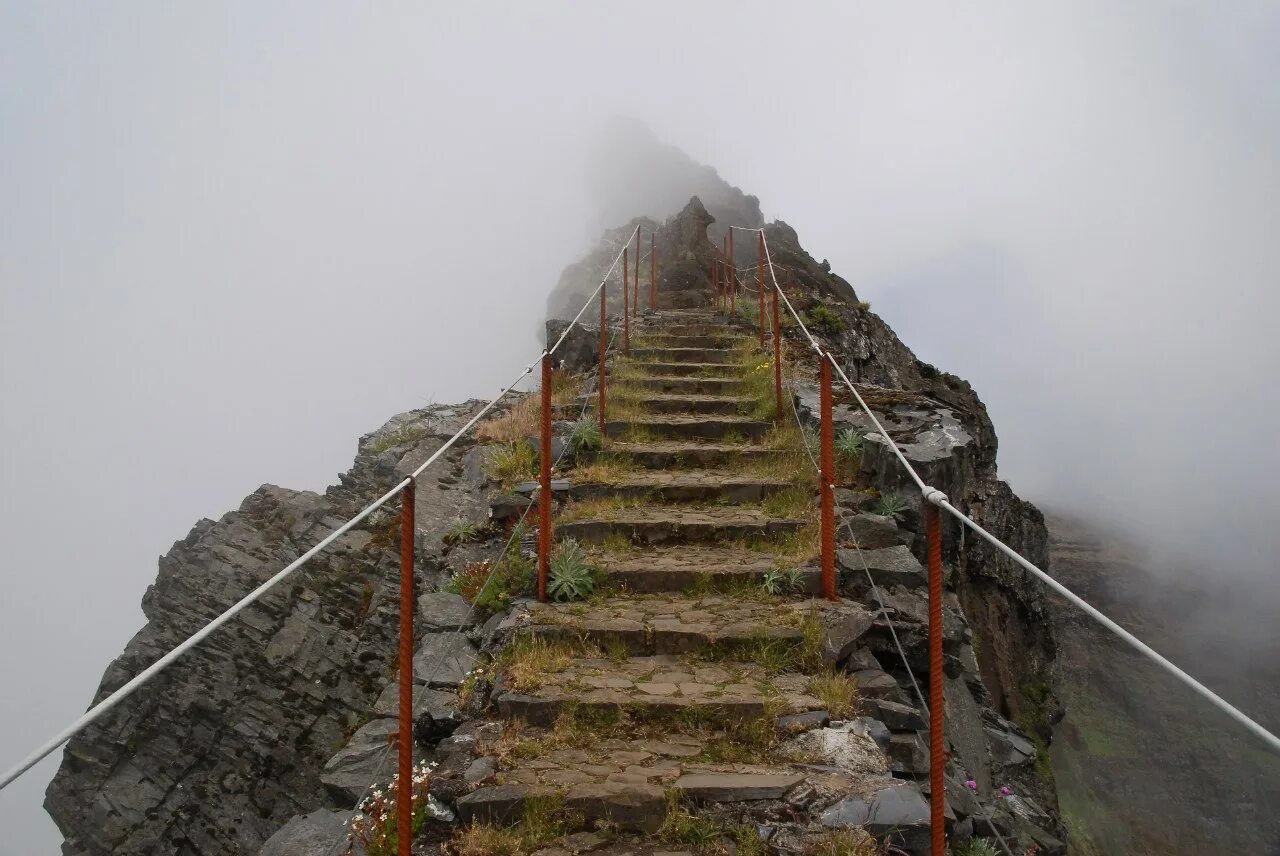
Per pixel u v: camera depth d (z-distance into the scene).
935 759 3.29
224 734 9.35
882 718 4.93
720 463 8.77
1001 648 9.70
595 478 8.17
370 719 6.74
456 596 7.21
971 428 10.12
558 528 7.17
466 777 4.40
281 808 8.85
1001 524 10.27
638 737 4.77
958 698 7.18
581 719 4.88
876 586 6.31
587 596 6.28
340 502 11.62
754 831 3.93
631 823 4.07
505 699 4.98
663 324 14.35
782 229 26.14
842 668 5.44
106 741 9.52
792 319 14.60
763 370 11.02
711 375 11.45
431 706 5.75
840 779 4.28
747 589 6.30
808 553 6.57
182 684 9.71
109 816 9.05
